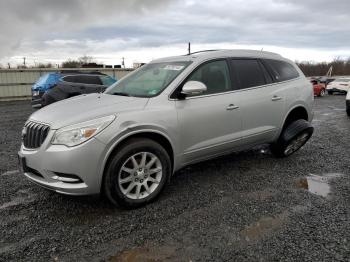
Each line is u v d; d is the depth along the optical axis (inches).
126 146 129.3
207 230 117.4
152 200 140.5
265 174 180.2
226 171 185.2
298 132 197.2
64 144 119.6
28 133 134.6
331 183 166.6
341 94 1143.6
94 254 103.2
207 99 156.2
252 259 99.3
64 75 501.4
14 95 846.5
